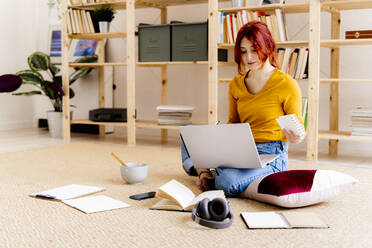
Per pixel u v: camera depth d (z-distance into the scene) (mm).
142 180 2223
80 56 4438
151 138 4125
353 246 1386
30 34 4926
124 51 4328
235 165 1945
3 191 2053
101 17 3756
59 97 4234
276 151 2051
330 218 1671
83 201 1856
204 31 3342
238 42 1981
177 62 3443
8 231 1514
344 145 3479
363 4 2965
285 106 2016
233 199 1946
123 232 1509
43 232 1505
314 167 2715
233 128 1837
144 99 4301
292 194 1769
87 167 2654
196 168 2111
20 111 4918
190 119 3553
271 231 1517
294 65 3039
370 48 3295
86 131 4516
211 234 1489
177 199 1748
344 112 3416
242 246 1385
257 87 2070
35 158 2949
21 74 4051
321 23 3443
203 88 3982
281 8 3129
